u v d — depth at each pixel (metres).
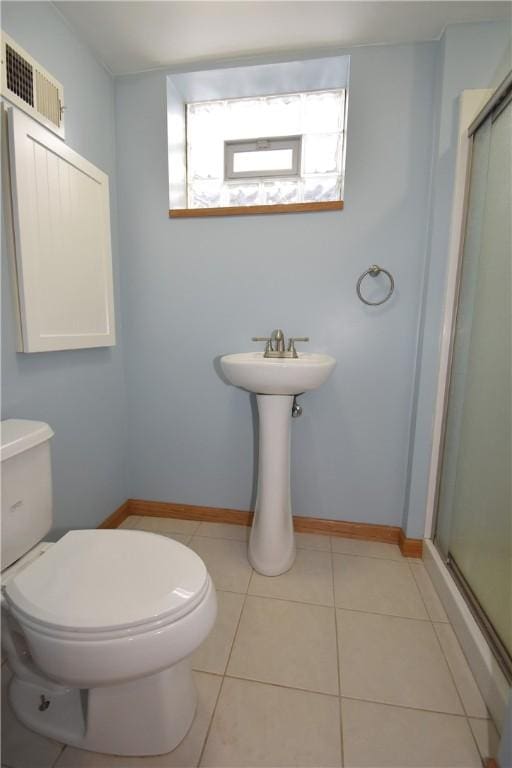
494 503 1.05
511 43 1.18
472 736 0.86
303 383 1.21
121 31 1.30
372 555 1.54
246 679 0.99
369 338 1.52
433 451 1.47
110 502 1.65
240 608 1.23
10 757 0.82
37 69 1.08
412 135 1.39
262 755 0.82
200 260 1.58
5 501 0.85
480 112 1.15
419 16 1.23
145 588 0.73
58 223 1.18
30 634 0.67
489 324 1.11
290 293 1.54
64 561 0.82
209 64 1.47
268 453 1.35
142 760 0.81
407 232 1.43
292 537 1.46
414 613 1.23
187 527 1.72
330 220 1.47
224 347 1.63
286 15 1.23
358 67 1.38
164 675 0.80
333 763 0.81
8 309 1.05
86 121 1.38
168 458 1.76
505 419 1.00
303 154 1.66
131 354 1.71
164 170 1.56
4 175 1.01
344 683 0.98
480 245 1.19
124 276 1.66
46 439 0.97
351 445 1.60
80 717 0.85
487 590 1.06
